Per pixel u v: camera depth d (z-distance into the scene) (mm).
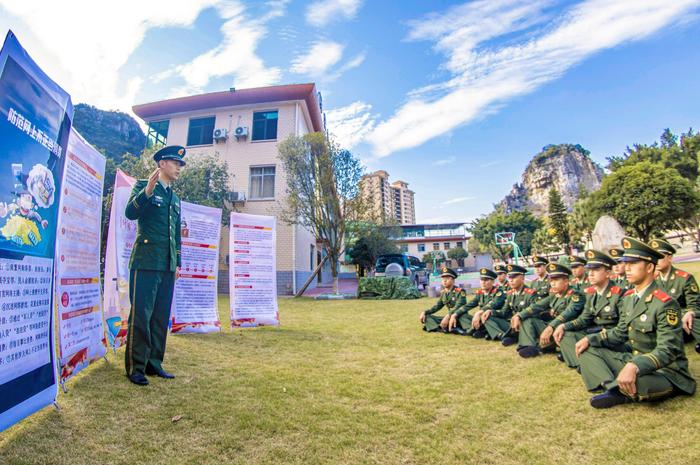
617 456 2076
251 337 5602
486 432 2436
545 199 110938
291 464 2035
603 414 2629
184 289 5859
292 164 13492
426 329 6168
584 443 2242
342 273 31719
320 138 13367
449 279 6262
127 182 4695
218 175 15344
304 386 3350
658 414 2535
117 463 1983
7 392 2113
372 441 2311
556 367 3818
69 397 2832
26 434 2229
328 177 13188
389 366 4055
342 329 6441
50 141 2582
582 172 109625
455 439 2346
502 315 5445
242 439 2303
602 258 3832
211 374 3635
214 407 2783
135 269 3363
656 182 21281
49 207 2590
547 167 114125
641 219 21953
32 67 2342
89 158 3693
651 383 2625
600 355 3086
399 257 16656
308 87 16641
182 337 5363
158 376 3459
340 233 13695
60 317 3100
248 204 16297
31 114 2342
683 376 2764
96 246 3812
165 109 17672
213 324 5984
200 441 2258
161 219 3527
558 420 2578
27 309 2324
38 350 2432
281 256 15711
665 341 2689
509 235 25516
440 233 51812
